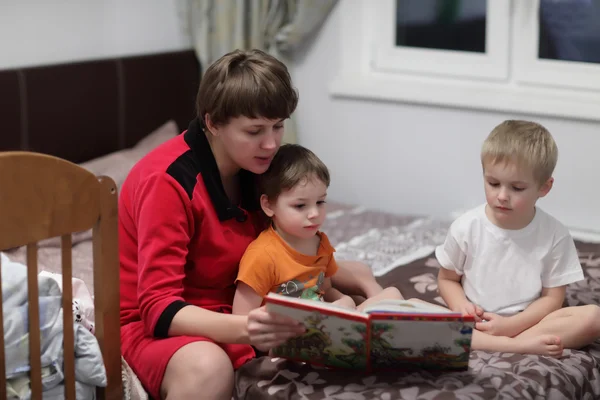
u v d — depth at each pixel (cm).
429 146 306
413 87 303
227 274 172
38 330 133
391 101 310
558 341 169
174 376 153
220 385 151
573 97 279
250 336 151
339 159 329
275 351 158
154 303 158
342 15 315
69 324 139
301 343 154
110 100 290
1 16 261
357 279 196
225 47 316
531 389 153
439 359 153
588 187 278
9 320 132
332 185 334
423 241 256
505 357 165
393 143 314
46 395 139
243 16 311
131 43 307
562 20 280
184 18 323
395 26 313
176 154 167
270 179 169
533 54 286
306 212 168
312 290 174
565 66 281
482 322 176
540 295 185
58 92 271
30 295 131
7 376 132
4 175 124
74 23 285
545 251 181
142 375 159
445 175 305
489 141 175
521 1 284
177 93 319
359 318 143
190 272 171
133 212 168
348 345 150
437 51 305
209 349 152
